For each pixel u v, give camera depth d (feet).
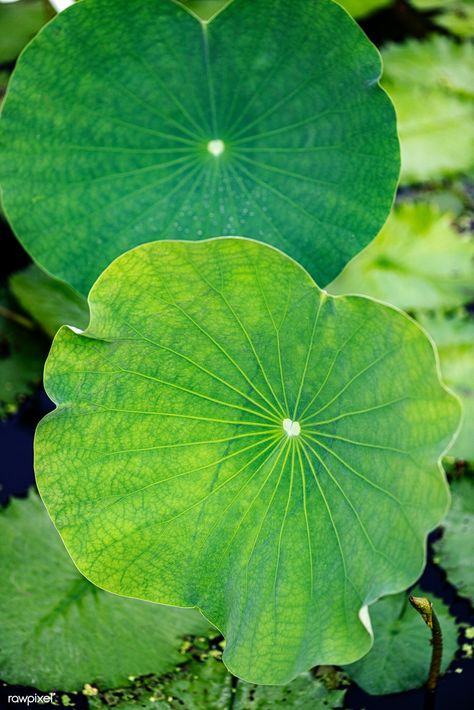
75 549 5.93
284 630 6.02
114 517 5.95
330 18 6.15
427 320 7.32
